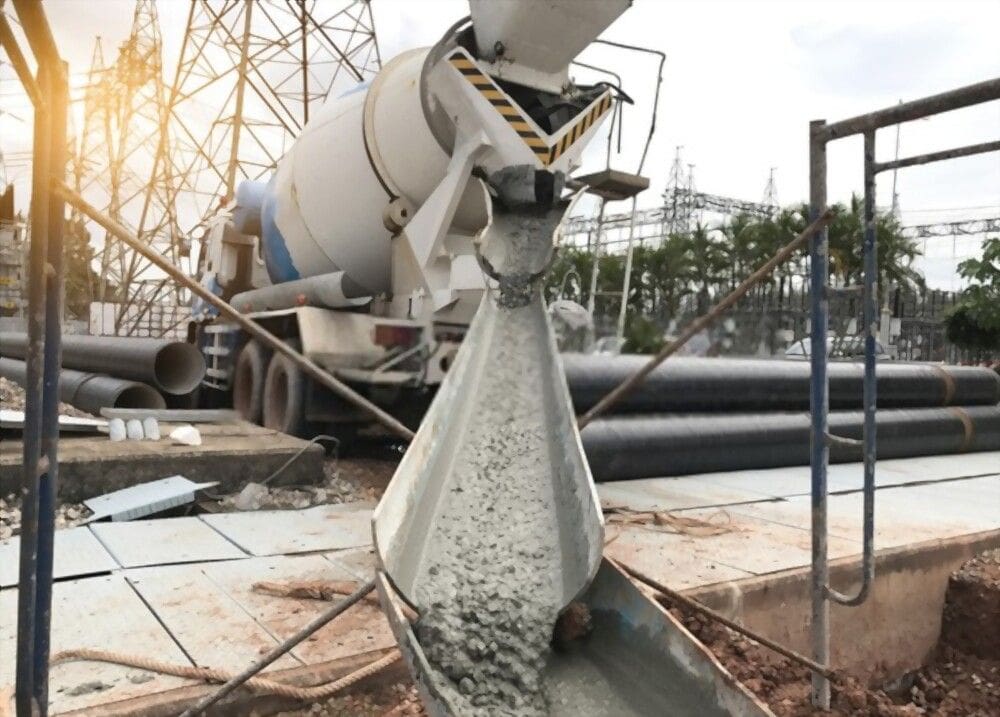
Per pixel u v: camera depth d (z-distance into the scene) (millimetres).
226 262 10688
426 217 6918
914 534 5332
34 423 2008
